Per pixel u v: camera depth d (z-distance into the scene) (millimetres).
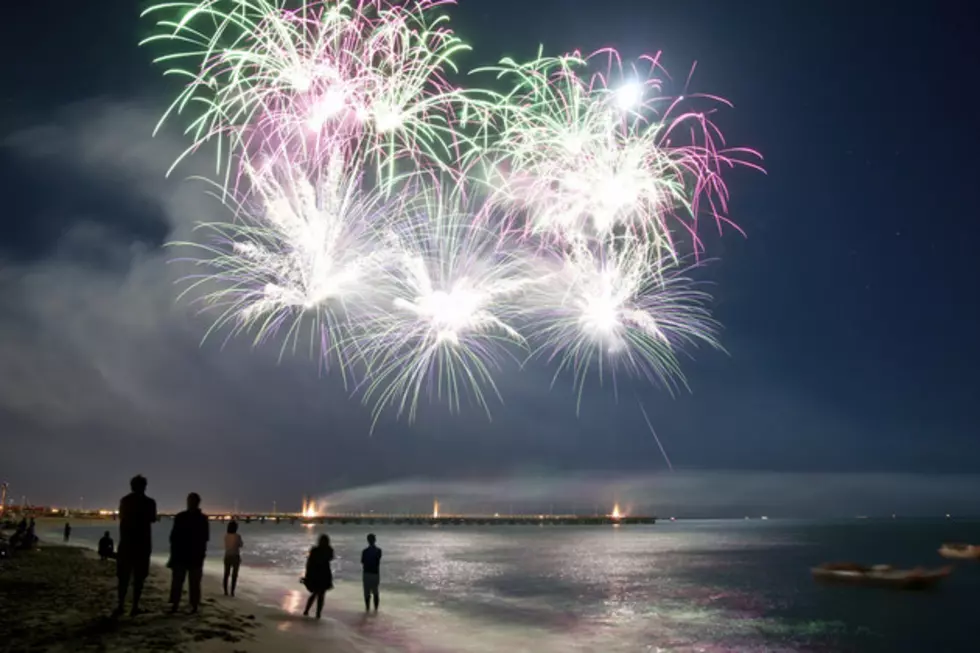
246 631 11375
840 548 94938
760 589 37125
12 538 32656
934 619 26969
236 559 18312
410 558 63594
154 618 11156
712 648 18500
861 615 27859
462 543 106125
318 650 11305
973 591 37438
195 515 12141
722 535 163500
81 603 12883
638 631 20750
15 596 14031
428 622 19266
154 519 11164
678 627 22203
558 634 19234
